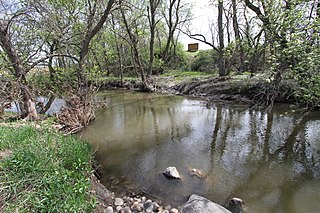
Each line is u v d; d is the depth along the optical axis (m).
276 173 4.39
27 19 6.82
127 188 4.08
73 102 7.90
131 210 3.45
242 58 12.83
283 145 5.65
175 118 8.73
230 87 11.23
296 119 7.39
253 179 4.23
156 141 6.36
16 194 2.42
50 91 7.98
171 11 20.73
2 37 6.38
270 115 8.04
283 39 4.86
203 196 3.78
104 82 17.94
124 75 20.75
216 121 8.04
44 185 2.61
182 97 12.80
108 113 9.89
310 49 4.34
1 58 6.85
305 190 3.79
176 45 23.58
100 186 3.91
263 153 5.29
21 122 5.72
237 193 3.83
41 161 3.01
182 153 5.50
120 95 14.65
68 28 8.41
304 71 4.38
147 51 21.55
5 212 2.20
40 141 3.82
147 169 4.75
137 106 11.17
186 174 4.49
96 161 4.95
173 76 17.41
